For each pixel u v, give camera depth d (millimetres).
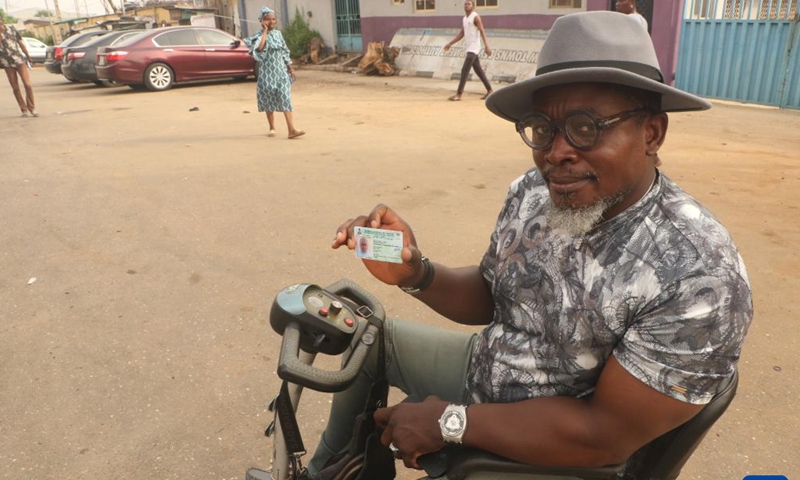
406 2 14664
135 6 34250
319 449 1817
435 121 8719
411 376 1739
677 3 9438
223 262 4043
